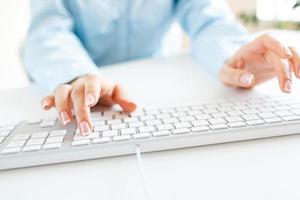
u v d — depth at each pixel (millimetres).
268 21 1021
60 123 379
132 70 646
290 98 400
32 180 280
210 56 607
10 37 1274
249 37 642
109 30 778
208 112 368
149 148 309
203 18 734
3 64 1264
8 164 299
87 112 362
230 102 401
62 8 701
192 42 752
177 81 551
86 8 736
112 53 823
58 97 398
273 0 982
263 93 442
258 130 318
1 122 422
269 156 287
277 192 235
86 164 299
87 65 517
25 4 1306
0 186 274
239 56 491
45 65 546
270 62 436
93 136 327
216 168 273
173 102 425
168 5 816
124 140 313
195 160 290
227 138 316
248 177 256
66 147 311
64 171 290
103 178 272
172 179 261
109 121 366
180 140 311
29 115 444
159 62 700
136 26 798
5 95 548
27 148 311
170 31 924
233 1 1253
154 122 351
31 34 653
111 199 242
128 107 401
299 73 392
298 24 882
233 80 470
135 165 290
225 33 665
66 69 500
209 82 533
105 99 431
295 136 323
